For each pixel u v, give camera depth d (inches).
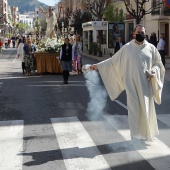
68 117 323.6
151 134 231.3
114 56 240.8
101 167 196.2
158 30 1314.0
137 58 227.0
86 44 1702.8
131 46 230.8
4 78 651.5
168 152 219.1
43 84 562.3
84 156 214.8
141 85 224.5
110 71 245.4
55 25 964.6
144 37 226.8
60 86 537.3
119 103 393.4
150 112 231.0
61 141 246.7
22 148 232.8
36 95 454.0
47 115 333.1
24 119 317.4
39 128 284.4
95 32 1491.1
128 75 229.1
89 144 238.7
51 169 195.0
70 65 568.7
